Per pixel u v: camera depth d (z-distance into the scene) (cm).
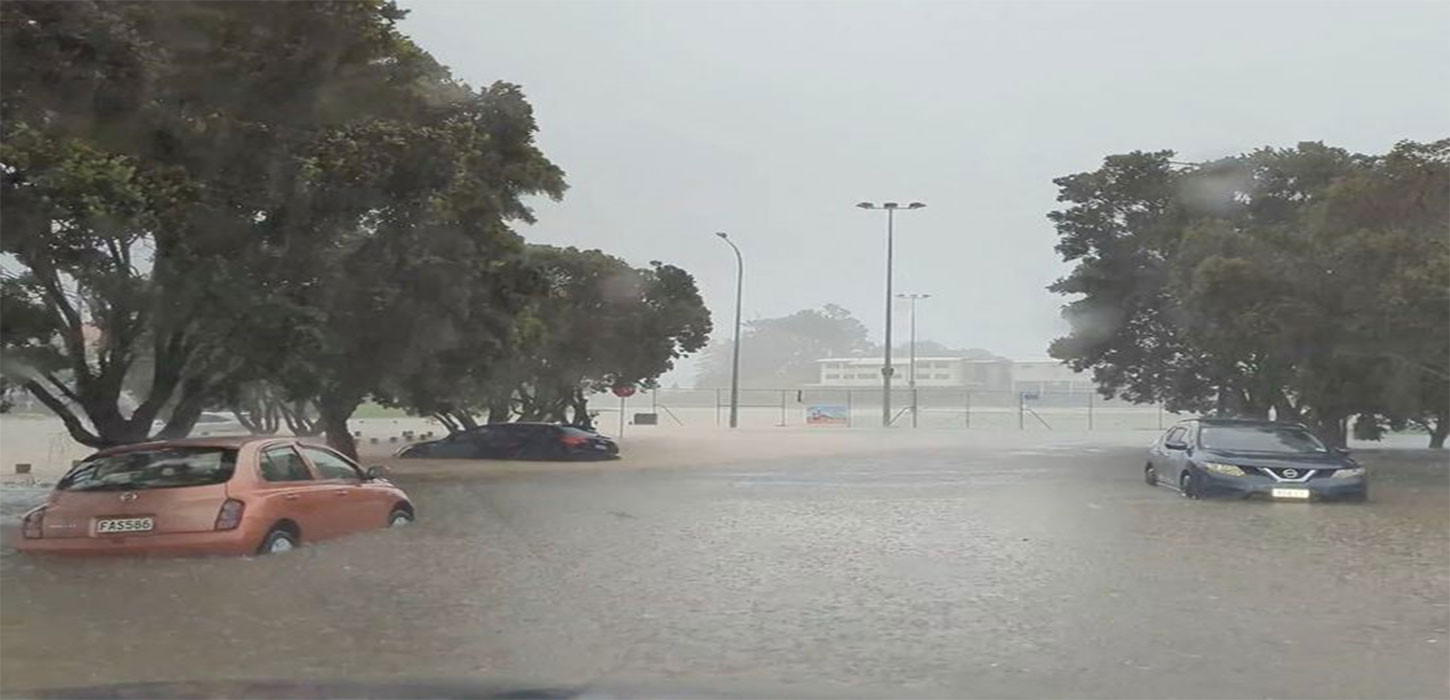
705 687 706
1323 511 1711
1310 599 1000
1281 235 2434
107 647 808
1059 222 3341
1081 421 6134
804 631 865
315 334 1630
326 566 1124
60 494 1152
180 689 700
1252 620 910
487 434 3219
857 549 1299
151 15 1159
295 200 1593
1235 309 2458
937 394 7788
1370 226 2309
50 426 4262
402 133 1655
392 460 3188
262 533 1141
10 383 1719
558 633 856
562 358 3731
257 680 721
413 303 1922
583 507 1758
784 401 7238
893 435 4650
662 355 3888
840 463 2908
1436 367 2397
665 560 1208
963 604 972
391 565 1141
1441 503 1831
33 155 1227
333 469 1321
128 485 1148
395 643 822
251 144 1437
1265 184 2950
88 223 1301
